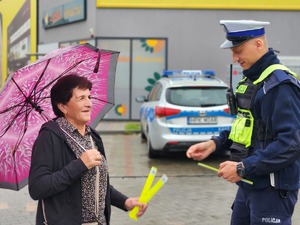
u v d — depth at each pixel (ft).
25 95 8.79
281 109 8.46
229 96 9.65
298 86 8.65
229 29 9.08
